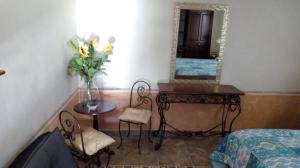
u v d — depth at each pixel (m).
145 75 3.43
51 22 2.25
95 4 3.15
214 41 3.39
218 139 3.56
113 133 3.55
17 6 1.61
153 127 3.60
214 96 3.26
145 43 3.32
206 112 3.60
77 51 2.72
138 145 3.21
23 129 1.74
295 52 3.52
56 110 2.43
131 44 3.31
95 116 3.10
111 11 3.18
